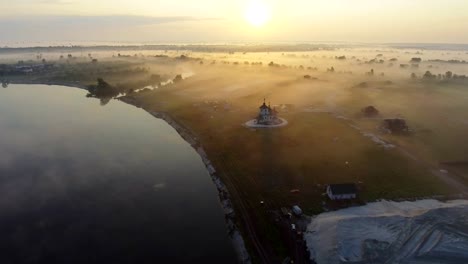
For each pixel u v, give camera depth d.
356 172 64.81
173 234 49.31
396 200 54.56
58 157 76.56
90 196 59.44
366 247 41.78
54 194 59.88
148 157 77.81
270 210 53.19
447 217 46.59
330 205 53.69
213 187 63.66
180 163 74.69
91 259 43.91
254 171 66.81
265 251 44.59
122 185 63.69
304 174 64.62
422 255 40.31
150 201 58.22
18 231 49.38
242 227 49.81
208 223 52.12
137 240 47.81
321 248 43.34
